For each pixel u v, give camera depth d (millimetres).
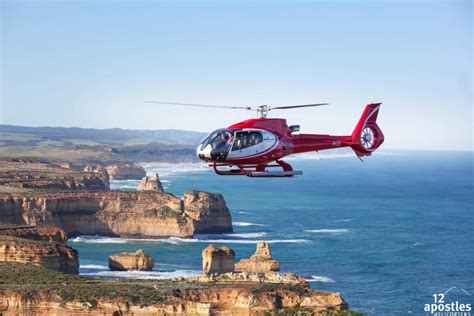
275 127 102750
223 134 99375
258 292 150875
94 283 164500
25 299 148250
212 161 99562
